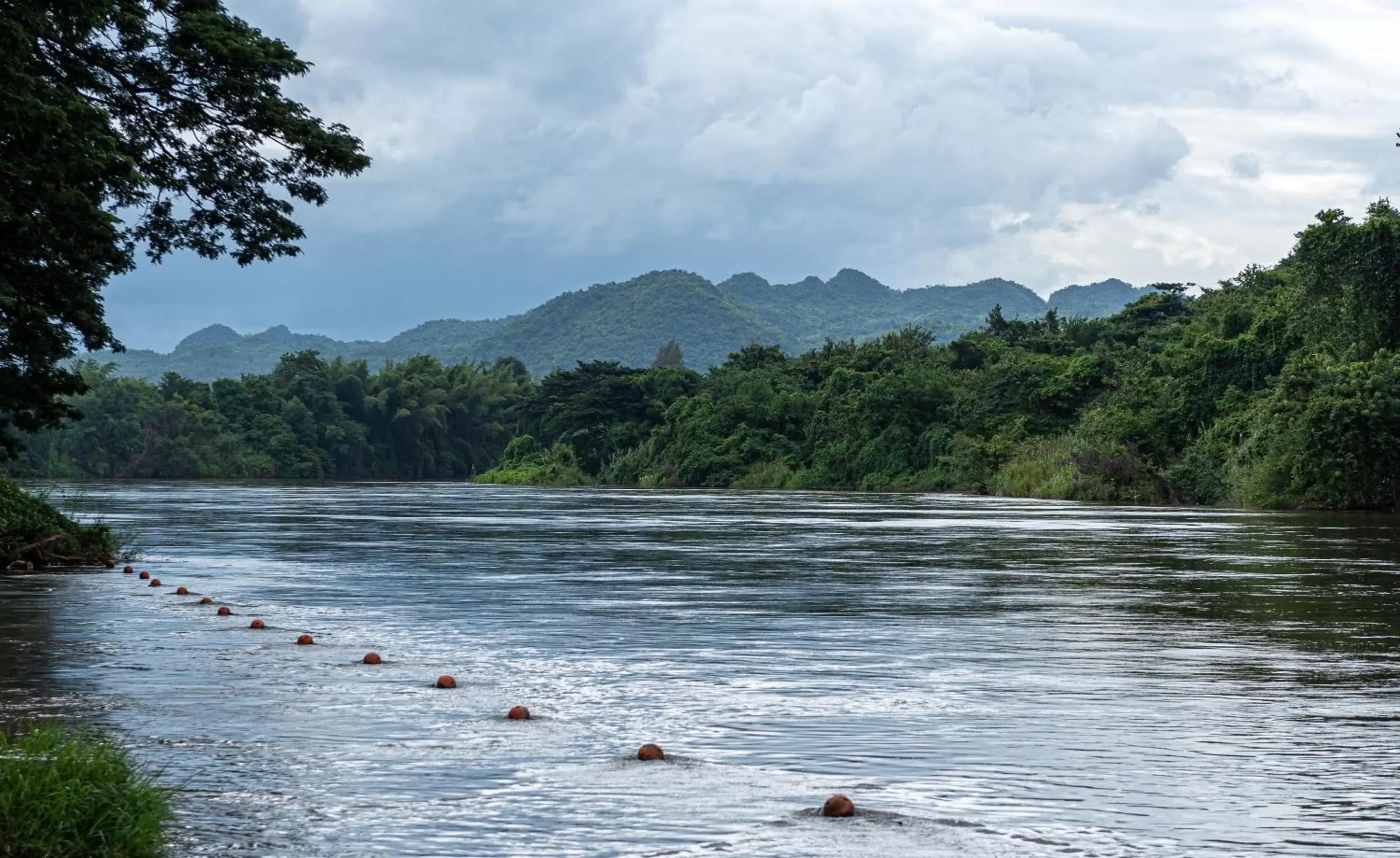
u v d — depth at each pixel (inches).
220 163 795.4
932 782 272.1
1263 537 1152.2
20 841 213.9
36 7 614.5
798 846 225.9
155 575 776.9
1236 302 2810.0
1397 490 1854.1
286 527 1312.7
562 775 276.8
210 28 748.0
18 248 671.1
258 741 310.2
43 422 867.4
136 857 218.4
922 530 1268.5
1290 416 1914.4
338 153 789.2
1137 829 237.6
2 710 348.8
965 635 505.7
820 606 608.7
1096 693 378.3
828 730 325.1
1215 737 318.3
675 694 376.5
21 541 850.1
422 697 369.4
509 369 6318.9
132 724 331.0
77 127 624.1
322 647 473.4
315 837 231.1
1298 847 227.1
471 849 224.8
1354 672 418.0
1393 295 2031.3
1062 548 1012.5
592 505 2016.5
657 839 230.2
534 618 559.8
